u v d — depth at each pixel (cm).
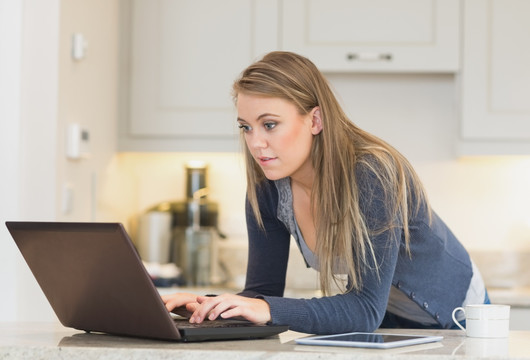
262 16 358
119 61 363
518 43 349
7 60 264
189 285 372
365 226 162
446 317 195
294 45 356
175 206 389
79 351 133
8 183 262
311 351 130
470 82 350
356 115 384
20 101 264
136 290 139
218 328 145
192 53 361
